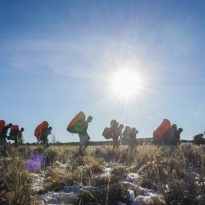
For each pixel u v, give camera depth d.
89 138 17.41
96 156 15.40
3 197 7.43
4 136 19.19
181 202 7.45
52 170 10.63
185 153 13.12
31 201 7.48
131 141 21.88
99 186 8.73
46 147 17.75
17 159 10.27
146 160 12.56
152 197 7.98
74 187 8.76
